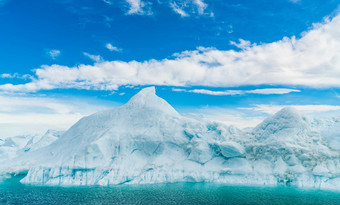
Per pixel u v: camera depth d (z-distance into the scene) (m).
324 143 86.12
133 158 89.06
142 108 104.88
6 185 79.56
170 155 90.38
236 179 83.12
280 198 61.16
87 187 75.88
